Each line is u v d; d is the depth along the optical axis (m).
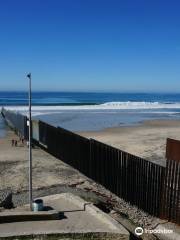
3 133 36.28
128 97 163.88
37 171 19.61
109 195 15.72
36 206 12.52
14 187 16.72
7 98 138.50
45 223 11.75
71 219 12.09
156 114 64.75
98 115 59.81
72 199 13.74
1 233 10.69
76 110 69.50
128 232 10.83
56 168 20.34
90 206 12.91
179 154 11.79
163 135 34.47
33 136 27.94
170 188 12.27
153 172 13.08
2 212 12.21
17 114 34.84
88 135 34.47
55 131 23.12
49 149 24.47
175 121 50.41
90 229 11.02
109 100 133.88
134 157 14.18
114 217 12.80
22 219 11.94
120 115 60.97
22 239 10.52
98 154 17.19
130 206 14.38
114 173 15.69
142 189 13.73
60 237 10.67
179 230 11.80
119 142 29.69
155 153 24.59
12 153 24.67
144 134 35.28
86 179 18.14
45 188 16.56
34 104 90.62
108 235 10.77
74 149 20.14
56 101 118.25
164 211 12.62
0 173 19.25
